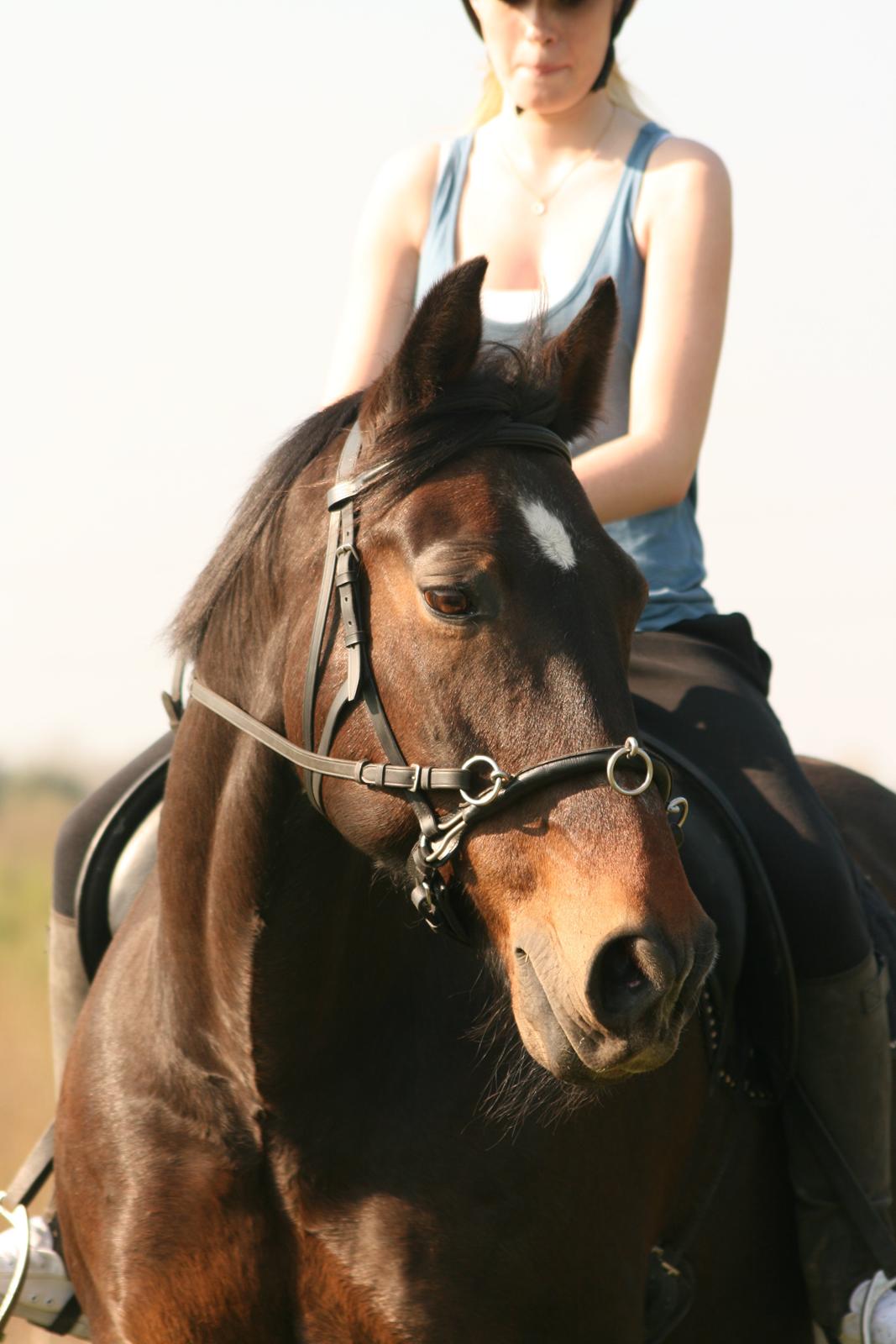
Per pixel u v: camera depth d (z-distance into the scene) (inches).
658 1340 185.0
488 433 147.6
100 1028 179.5
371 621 146.3
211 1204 161.3
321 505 155.8
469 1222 159.9
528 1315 163.2
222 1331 162.1
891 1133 215.0
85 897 215.2
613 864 131.8
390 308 239.8
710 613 228.2
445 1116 162.1
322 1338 160.9
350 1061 162.1
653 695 205.9
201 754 167.5
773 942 190.1
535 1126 163.6
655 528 224.8
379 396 153.9
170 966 169.5
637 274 227.6
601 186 230.8
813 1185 199.6
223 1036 162.4
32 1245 193.6
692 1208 190.7
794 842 194.5
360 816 147.9
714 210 225.5
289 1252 161.2
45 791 1665.8
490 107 247.8
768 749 202.5
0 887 987.9
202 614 168.2
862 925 198.2
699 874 183.2
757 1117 200.7
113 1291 165.0
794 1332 210.8
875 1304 189.5
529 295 227.5
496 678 138.9
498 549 139.8
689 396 216.7
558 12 222.7
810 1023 196.7
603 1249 168.6
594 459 207.3
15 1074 536.4
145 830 216.7
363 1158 160.4
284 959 159.0
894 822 249.3
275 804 157.9
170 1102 166.4
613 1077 130.6
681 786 193.2
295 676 153.0
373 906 163.0
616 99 243.4
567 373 164.9
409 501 145.0
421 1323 157.5
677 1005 132.3
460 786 139.3
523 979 136.8
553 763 135.9
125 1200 165.8
